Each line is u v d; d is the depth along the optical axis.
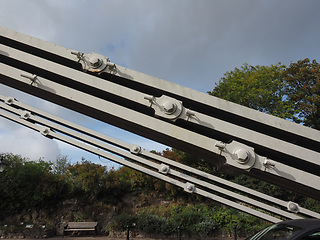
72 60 3.87
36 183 14.92
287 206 4.95
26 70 4.15
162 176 5.56
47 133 4.99
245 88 21.69
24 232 12.62
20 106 5.00
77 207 15.08
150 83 3.72
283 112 20.88
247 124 3.73
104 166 15.97
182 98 3.71
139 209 15.10
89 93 4.06
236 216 13.00
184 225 12.71
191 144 3.49
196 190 5.51
